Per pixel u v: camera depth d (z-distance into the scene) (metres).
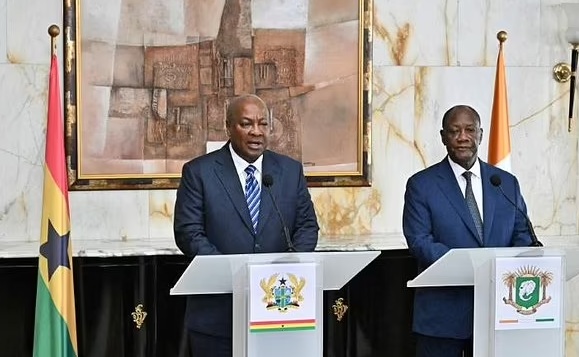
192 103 6.14
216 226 4.12
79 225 6.08
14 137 5.99
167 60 6.10
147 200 6.16
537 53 6.60
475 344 3.92
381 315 5.80
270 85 6.23
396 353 5.82
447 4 6.48
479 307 3.89
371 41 6.34
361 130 6.34
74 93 5.97
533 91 6.60
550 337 3.93
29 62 5.98
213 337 4.07
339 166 6.35
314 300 3.71
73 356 5.01
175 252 5.55
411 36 6.45
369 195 6.44
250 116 4.11
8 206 6.01
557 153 6.66
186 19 6.11
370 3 6.31
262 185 4.20
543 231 6.67
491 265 3.87
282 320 3.67
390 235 6.35
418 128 6.48
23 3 5.95
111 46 6.03
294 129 6.27
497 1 6.54
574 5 6.51
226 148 4.29
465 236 4.25
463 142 4.29
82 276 5.48
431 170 4.40
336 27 6.30
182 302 5.60
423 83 6.47
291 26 6.24
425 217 4.30
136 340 5.54
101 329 5.50
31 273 5.44
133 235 6.15
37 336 4.94
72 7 5.95
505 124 5.94
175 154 6.14
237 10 6.18
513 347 3.90
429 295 4.25
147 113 6.10
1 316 5.41
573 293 6.63
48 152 4.99
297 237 4.22
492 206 4.29
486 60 6.54
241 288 3.68
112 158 6.05
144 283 5.55
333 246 5.71
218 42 6.16
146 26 6.07
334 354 5.74
